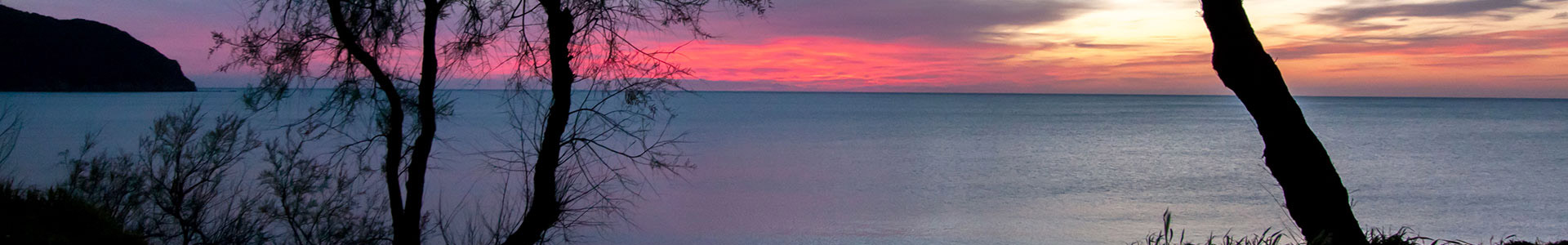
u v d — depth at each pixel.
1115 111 131.75
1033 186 25.42
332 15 4.82
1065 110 137.00
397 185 5.11
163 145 6.07
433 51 5.01
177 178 6.02
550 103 5.23
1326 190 4.60
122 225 5.29
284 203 6.16
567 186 5.43
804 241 15.26
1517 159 35.62
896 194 23.25
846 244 14.89
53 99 104.69
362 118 5.19
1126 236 15.75
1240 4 4.67
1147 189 24.61
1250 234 15.26
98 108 81.69
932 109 137.88
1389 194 22.78
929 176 28.92
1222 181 26.83
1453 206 20.06
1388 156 38.00
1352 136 55.47
